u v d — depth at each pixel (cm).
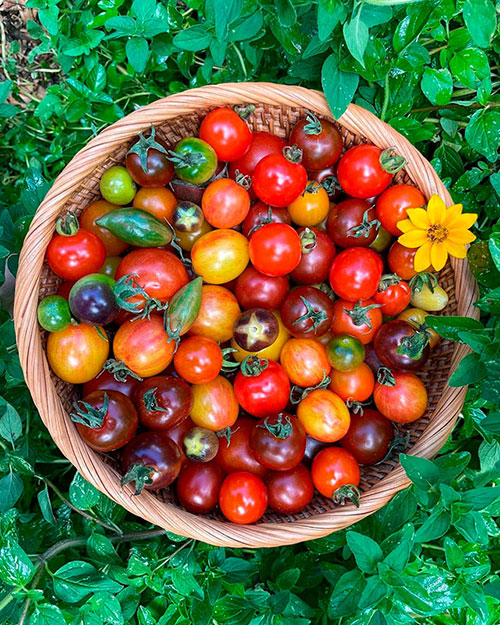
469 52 44
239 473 44
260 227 43
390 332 44
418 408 45
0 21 53
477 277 43
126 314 44
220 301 44
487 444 46
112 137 41
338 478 43
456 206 42
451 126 50
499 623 47
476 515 38
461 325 41
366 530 47
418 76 46
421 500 40
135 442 42
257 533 42
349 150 44
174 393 42
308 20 45
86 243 41
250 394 43
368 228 44
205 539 41
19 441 49
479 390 46
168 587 48
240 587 46
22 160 57
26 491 51
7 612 41
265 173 43
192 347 42
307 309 42
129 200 44
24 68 55
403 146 44
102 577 42
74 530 50
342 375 45
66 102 53
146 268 42
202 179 43
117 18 45
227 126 43
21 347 40
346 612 41
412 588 40
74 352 42
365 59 43
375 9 40
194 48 45
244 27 45
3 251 44
